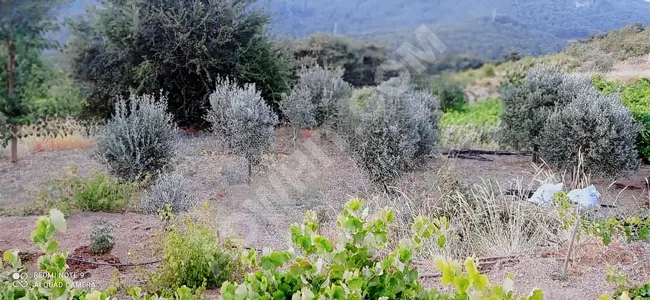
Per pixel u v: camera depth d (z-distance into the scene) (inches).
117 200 166.6
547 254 120.9
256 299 59.6
